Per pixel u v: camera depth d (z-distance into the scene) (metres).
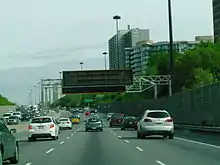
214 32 118.12
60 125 61.25
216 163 17.70
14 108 166.12
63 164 18.34
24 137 44.19
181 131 47.06
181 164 17.45
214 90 39.38
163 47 135.88
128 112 101.81
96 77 69.81
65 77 69.69
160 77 79.69
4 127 17.53
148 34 153.25
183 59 89.50
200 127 40.47
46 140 36.53
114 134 44.66
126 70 70.12
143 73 115.94
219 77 88.69
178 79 87.69
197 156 20.67
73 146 29.08
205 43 97.69
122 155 21.81
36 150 26.05
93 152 24.11
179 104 52.78
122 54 152.50
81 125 80.88
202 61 89.19
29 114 119.88
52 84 79.56
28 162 19.30
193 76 86.25
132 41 150.50
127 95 124.19
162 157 20.39
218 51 91.88
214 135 37.84
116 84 69.94
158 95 97.69
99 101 182.25
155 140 32.88
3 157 16.42
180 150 24.02
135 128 56.53
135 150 24.58
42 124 35.91
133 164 17.73
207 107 41.69
